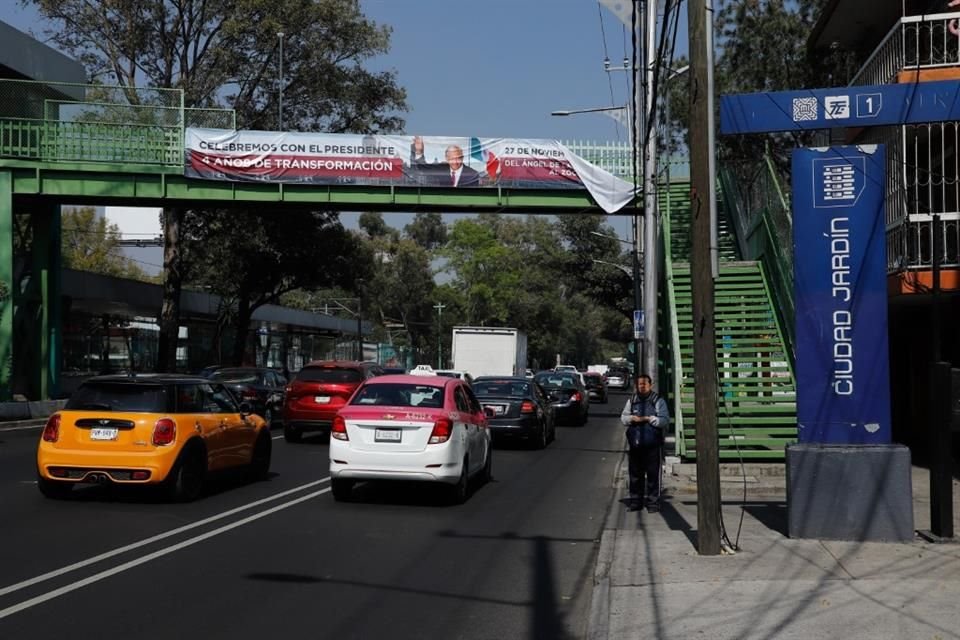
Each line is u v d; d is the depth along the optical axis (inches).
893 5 829.2
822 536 387.5
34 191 1103.6
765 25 1198.9
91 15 1550.2
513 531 443.2
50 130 1106.7
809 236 400.2
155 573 341.7
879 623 264.8
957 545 374.6
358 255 1814.7
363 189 1151.6
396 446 503.2
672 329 700.0
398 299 3747.5
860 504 385.1
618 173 1147.3
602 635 267.7
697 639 255.9
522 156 1149.7
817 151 400.2
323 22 1596.9
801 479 390.6
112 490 546.6
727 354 717.3
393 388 538.0
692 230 370.9
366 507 504.7
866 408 394.3
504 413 839.1
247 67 1619.1
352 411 510.3
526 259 3580.2
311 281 1800.0
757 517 456.1
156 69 1590.8
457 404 542.3
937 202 625.0
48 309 1176.2
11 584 321.1
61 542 394.0
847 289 396.5
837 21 878.4
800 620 270.1
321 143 1139.9
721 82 1211.2
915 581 313.7
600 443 931.3
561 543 415.8
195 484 514.3
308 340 2583.7
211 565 356.8
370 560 373.4
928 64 627.5
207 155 1124.5
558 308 3752.5
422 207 1168.8
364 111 1713.8
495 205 1159.6
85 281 1435.8
